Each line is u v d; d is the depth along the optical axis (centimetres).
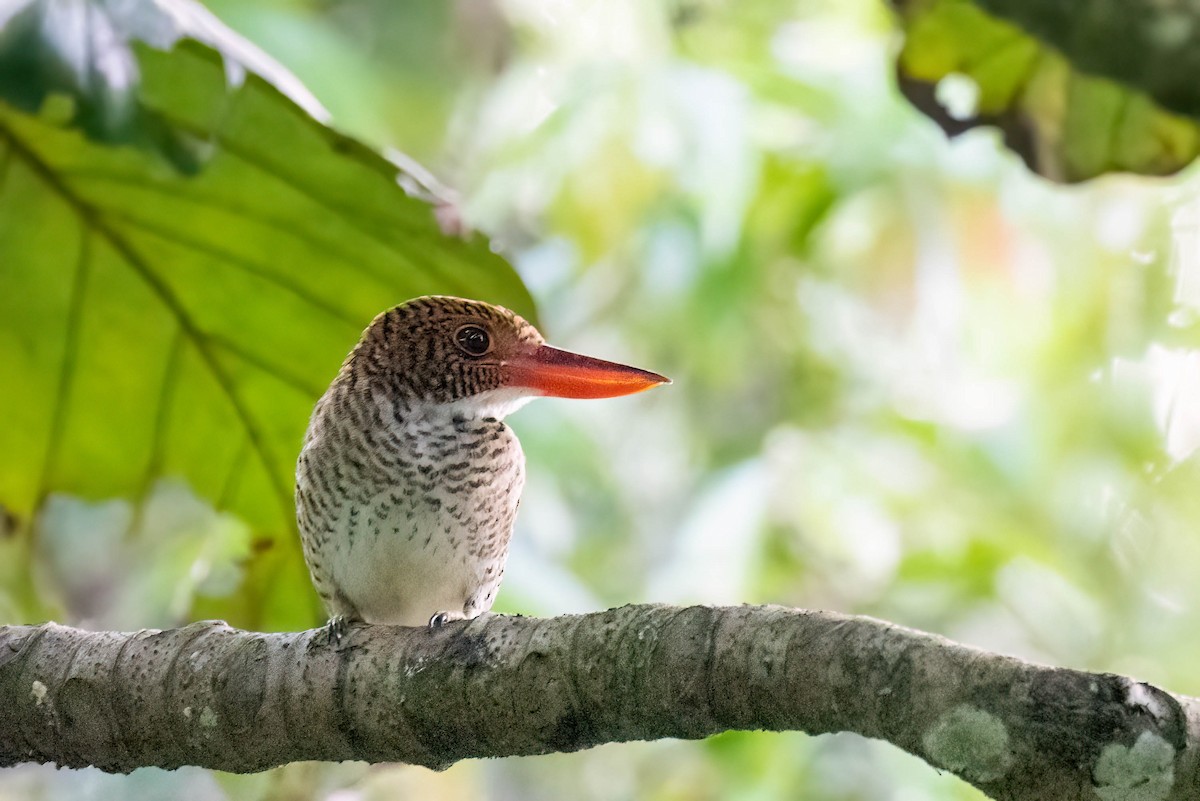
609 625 495
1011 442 1286
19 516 762
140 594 1105
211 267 725
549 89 1237
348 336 750
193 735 558
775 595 1269
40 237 706
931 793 1148
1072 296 1230
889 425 1341
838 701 438
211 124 656
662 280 1284
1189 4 538
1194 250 1181
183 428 762
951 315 1280
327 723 542
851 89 1210
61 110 644
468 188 1279
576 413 1363
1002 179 1219
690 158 1171
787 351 1362
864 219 1262
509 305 727
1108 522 1271
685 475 1388
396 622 762
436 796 1030
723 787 1195
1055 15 548
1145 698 395
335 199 691
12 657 580
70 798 1051
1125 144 704
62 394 746
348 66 1220
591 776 1314
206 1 1166
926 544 1286
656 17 1233
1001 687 407
